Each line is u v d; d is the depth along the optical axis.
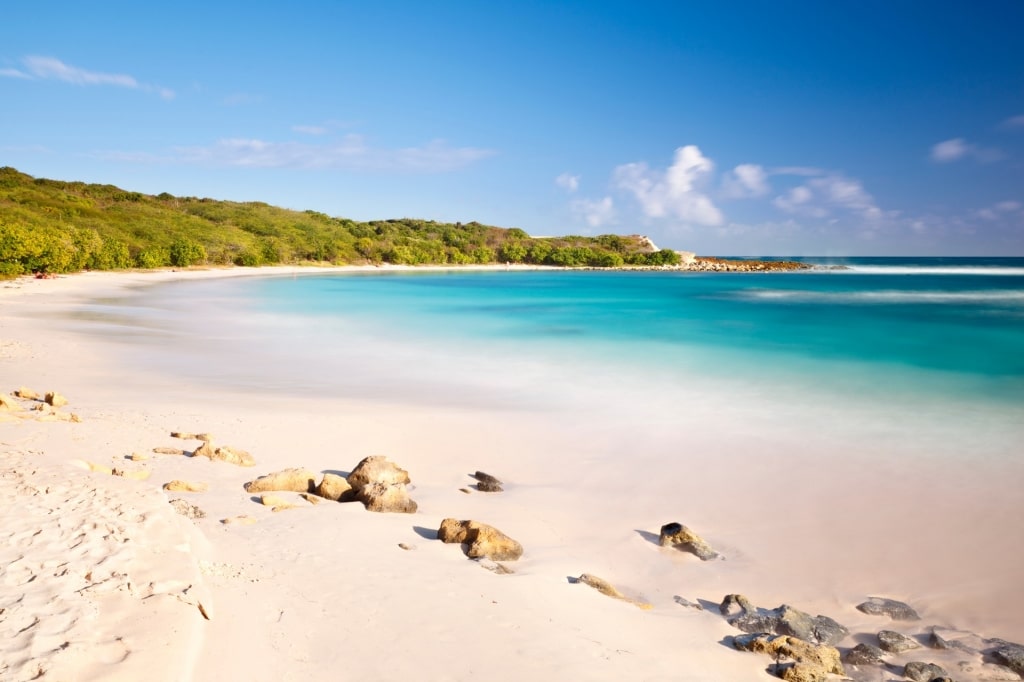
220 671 4.67
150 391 16.61
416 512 9.34
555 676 5.27
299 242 125.94
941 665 6.41
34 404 13.65
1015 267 189.38
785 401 18.23
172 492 8.90
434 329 35.62
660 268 163.25
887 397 18.92
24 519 6.41
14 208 90.44
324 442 12.84
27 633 4.45
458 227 183.00
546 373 22.27
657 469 12.12
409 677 5.00
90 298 47.22
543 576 7.38
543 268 155.50
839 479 11.73
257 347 26.34
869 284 96.19
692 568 8.27
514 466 12.10
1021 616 7.41
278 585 6.24
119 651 4.39
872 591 7.88
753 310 51.22
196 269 96.31
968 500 10.77
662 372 22.78
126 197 140.38
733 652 6.30
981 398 18.83
